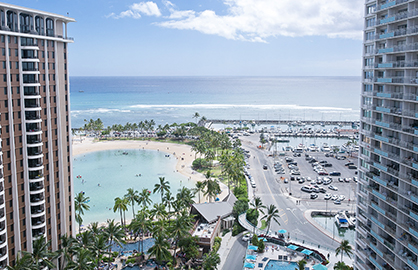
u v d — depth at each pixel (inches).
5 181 3176.7
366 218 3083.2
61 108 3700.8
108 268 3750.0
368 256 2979.8
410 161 2503.7
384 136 2792.8
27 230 3425.2
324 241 4478.3
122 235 3814.0
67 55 3759.8
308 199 6018.7
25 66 3302.2
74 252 3417.8
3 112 3122.5
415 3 2428.6
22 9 3186.5
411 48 2453.2
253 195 6200.8
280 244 4360.2
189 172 7824.8
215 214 4911.4
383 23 2706.7
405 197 2518.5
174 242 4451.3
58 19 3602.4
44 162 3533.5
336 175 7465.6
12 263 3272.6
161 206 4429.1
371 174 2962.6
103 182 7066.9
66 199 3860.7
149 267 3927.2
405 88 2551.7
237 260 4101.9
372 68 2886.3
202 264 3794.3
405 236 2571.4
